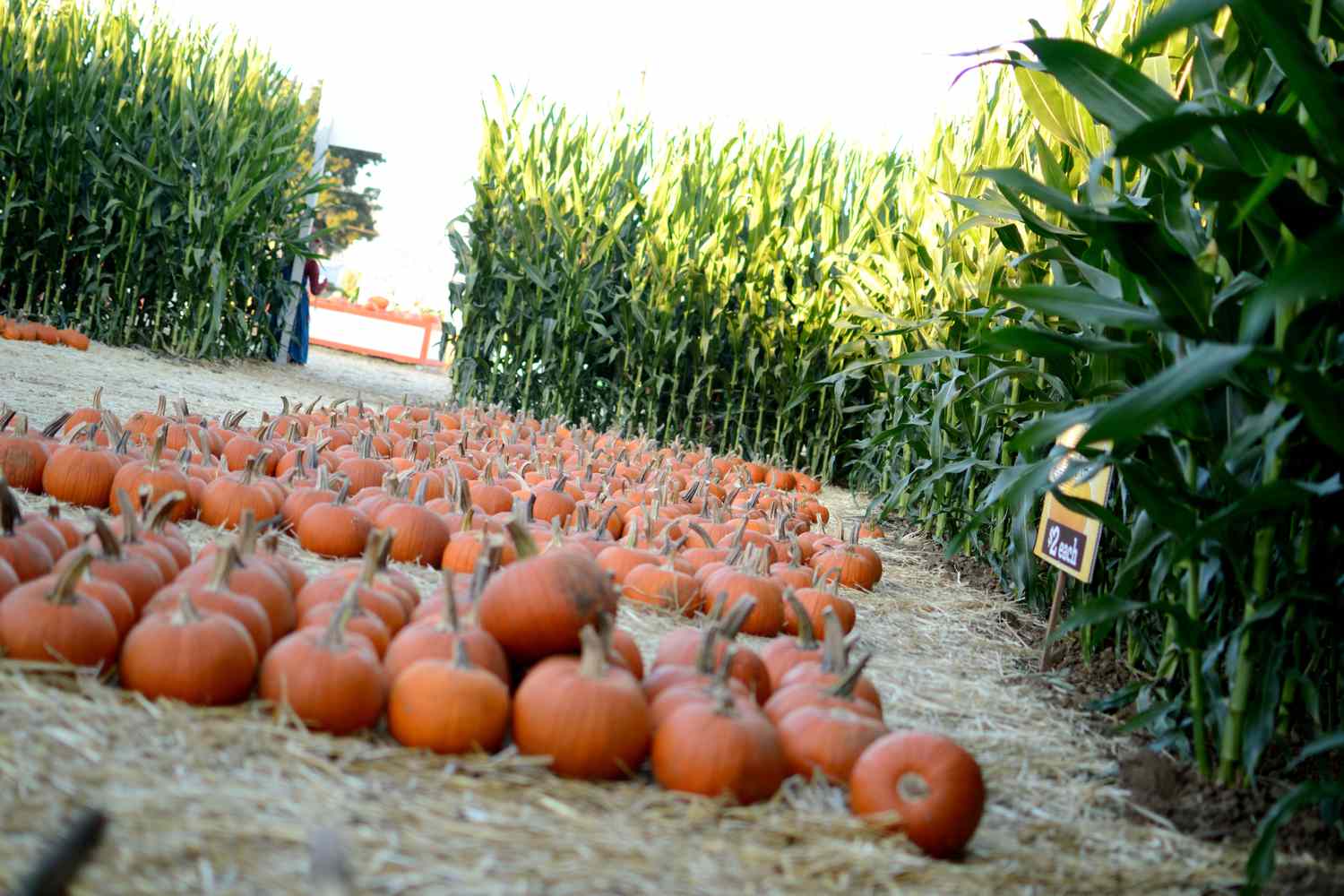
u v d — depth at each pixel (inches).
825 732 99.0
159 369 397.1
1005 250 235.5
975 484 244.5
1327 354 110.7
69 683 94.6
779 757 95.0
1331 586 112.5
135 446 199.0
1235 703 114.5
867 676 143.8
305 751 89.1
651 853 81.1
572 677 95.1
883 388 324.2
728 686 98.6
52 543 123.1
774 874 81.5
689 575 162.2
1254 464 116.3
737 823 88.8
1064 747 127.0
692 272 404.2
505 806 86.1
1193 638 114.7
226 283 452.8
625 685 95.8
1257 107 116.7
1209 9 81.4
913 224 312.8
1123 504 164.2
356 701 94.2
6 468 172.2
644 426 423.2
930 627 183.5
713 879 78.9
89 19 464.4
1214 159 113.0
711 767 91.3
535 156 425.1
